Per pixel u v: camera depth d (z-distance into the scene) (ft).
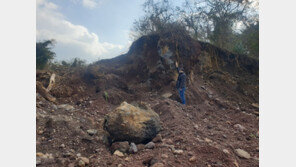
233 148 12.50
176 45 28.96
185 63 28.84
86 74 25.93
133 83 28.58
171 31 29.84
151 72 28.43
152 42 30.94
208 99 26.66
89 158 10.32
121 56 34.17
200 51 31.55
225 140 14.01
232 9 37.63
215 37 37.55
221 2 37.14
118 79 27.04
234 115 22.18
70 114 15.85
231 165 9.95
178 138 12.53
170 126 15.20
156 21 31.71
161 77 27.71
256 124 19.36
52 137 11.49
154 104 21.79
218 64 34.40
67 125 12.84
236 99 28.60
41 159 9.12
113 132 12.28
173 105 20.07
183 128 14.56
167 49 28.63
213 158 10.31
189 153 10.49
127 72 30.22
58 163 9.25
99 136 12.62
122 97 23.75
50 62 33.04
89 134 12.87
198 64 32.55
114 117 12.74
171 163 9.39
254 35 39.52
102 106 20.81
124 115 12.82
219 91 29.53
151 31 33.17
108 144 12.25
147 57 30.30
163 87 26.99
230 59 35.32
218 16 37.01
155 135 13.33
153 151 11.03
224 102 26.25
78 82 24.07
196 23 35.81
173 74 27.53
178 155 10.37
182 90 22.80
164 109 18.88
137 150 11.35
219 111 23.41
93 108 19.88
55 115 14.39
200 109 22.25
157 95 25.36
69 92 22.13
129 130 12.24
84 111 18.30
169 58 28.17
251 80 33.45
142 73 29.45
